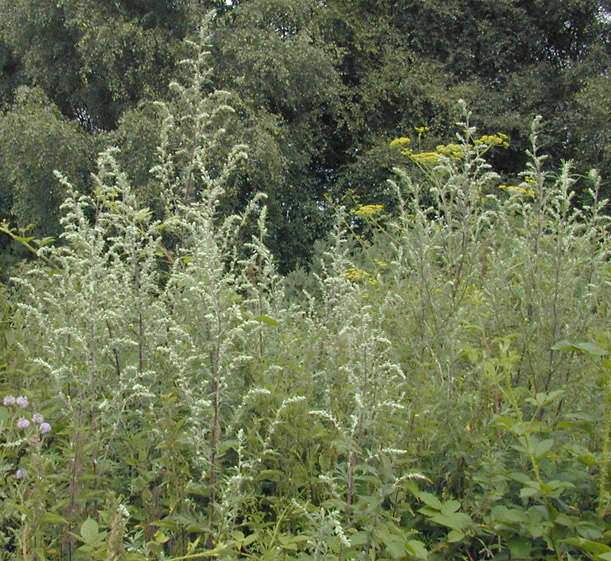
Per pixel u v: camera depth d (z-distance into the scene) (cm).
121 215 302
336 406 261
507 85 1597
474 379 261
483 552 222
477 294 309
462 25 1702
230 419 258
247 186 1361
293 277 916
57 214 1295
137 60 1322
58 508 208
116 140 1249
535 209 310
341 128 1669
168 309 317
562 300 265
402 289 338
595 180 317
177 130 395
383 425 230
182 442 214
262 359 286
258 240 330
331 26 1576
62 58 1421
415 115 1584
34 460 190
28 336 346
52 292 365
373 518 199
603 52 1551
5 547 214
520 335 271
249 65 1314
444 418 241
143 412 252
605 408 219
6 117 1274
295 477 240
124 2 1336
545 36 1728
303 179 1533
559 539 199
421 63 1633
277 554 192
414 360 284
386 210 1409
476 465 227
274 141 1264
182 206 315
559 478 216
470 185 340
